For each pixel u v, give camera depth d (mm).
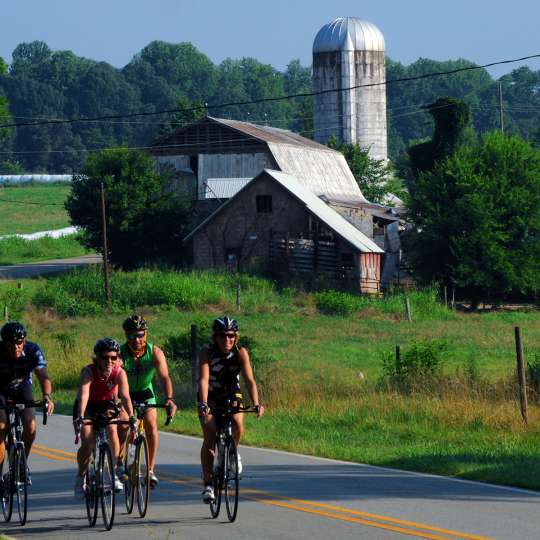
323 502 43594
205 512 41594
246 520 39875
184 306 198375
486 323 182625
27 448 40688
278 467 53938
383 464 55312
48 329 164375
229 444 39312
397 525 38688
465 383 80812
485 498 44469
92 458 39469
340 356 125188
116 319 181750
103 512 38281
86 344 120812
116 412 38781
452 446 61625
